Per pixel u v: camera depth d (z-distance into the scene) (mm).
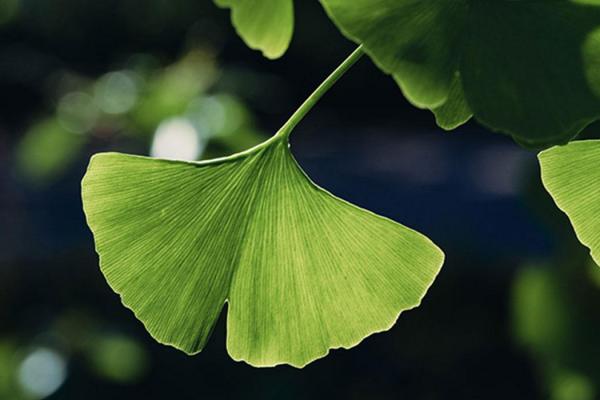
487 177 5012
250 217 369
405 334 2713
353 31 322
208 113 1169
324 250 371
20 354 1551
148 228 365
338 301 373
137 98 1356
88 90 1507
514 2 328
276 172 369
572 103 325
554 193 365
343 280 372
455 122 340
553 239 877
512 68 326
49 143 1474
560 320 941
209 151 1135
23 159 1521
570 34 328
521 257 2881
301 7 4691
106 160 363
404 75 322
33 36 5473
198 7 4504
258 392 2398
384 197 4746
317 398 2469
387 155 5699
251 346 374
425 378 2604
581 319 928
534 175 849
